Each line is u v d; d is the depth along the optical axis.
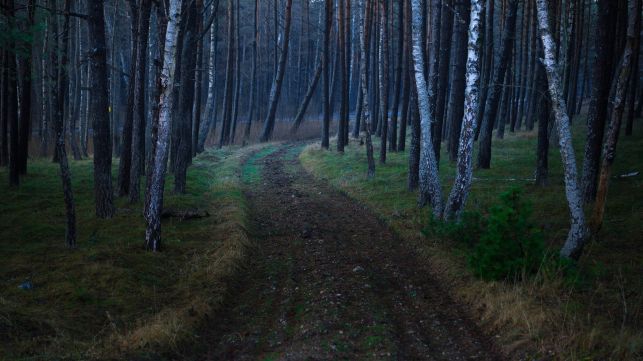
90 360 6.12
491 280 8.63
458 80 21.45
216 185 20.55
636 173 15.91
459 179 11.90
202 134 33.62
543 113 16.03
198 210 14.67
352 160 26.75
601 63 12.83
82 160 28.95
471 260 9.12
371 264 11.08
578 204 8.84
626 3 20.61
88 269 9.27
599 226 10.45
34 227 12.50
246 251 11.70
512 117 32.62
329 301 8.48
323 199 19.09
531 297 7.70
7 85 21.09
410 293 9.23
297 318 8.02
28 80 18.56
